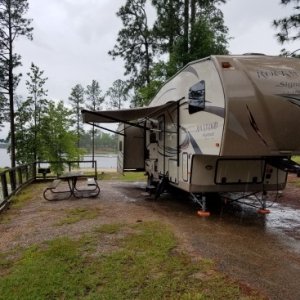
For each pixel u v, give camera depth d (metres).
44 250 4.45
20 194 9.51
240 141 5.10
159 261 3.97
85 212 6.80
